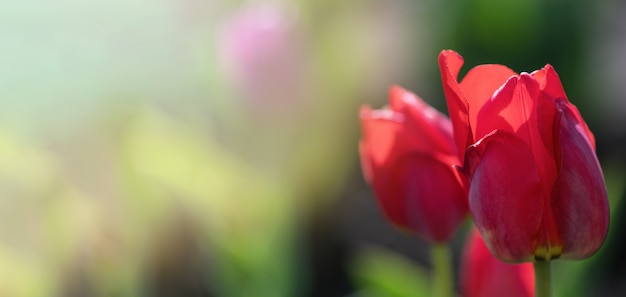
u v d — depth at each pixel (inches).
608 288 61.6
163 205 48.3
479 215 28.5
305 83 41.9
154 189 41.2
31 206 37.1
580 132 28.1
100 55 53.4
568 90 80.7
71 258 37.6
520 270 32.7
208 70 52.4
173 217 55.6
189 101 56.7
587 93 81.7
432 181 32.3
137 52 57.8
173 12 60.6
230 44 41.2
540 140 28.1
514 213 28.3
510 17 79.4
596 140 80.0
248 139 42.5
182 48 59.6
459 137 28.4
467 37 81.4
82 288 37.7
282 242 43.4
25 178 37.0
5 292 37.3
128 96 41.3
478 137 28.3
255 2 55.2
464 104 28.0
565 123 28.0
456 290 62.3
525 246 28.6
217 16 60.7
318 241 67.9
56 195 37.1
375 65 79.4
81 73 49.1
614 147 78.0
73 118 40.7
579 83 80.9
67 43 53.1
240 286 42.3
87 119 40.5
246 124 42.1
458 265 64.6
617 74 91.9
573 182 28.2
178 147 42.0
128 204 38.8
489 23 80.1
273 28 41.0
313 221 68.1
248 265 42.1
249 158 42.6
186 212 56.0
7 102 42.5
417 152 32.1
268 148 42.5
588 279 42.3
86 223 37.6
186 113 56.0
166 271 58.0
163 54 59.1
